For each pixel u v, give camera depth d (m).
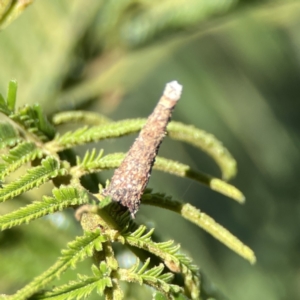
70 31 0.17
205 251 0.31
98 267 0.11
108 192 0.12
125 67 0.18
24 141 0.12
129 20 0.18
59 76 0.17
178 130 0.14
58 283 0.14
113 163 0.12
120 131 0.13
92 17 0.17
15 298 0.10
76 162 0.13
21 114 0.12
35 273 0.15
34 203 0.11
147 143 0.12
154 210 0.29
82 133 0.12
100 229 0.11
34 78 0.17
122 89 0.18
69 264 0.11
